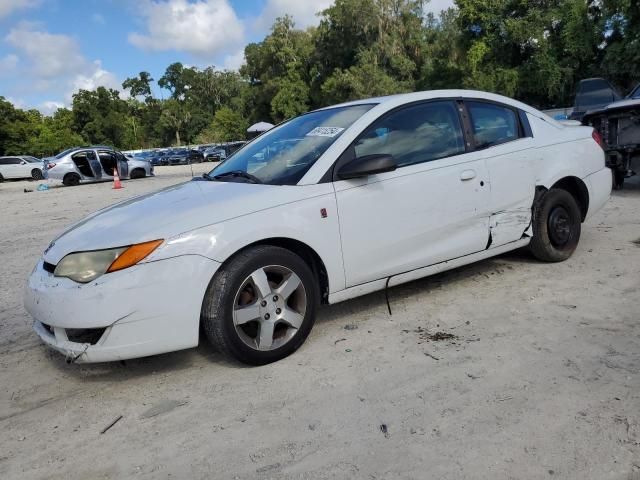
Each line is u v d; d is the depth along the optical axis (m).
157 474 2.40
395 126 3.95
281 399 2.95
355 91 47.84
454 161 4.09
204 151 50.91
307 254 3.59
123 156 24.39
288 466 2.38
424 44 48.62
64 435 2.79
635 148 7.89
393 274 3.84
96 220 3.56
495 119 4.50
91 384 3.35
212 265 3.12
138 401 3.08
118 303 2.98
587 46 28.36
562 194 4.79
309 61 60.81
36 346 4.04
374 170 3.47
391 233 3.77
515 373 3.00
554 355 3.17
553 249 4.81
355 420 2.68
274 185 3.55
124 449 2.62
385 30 49.44
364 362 3.29
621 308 3.78
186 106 100.25
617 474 2.17
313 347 3.57
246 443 2.57
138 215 3.38
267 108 70.75
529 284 4.42
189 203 3.43
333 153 3.64
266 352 3.33
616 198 8.05
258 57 68.38
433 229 3.96
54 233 9.28
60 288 3.07
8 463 2.59
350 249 3.61
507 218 4.40
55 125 86.75
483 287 4.44
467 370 3.08
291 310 3.42
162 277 3.03
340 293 3.64
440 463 2.31
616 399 2.67
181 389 3.17
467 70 34.38
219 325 3.16
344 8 50.78
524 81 30.36
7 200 17.98
